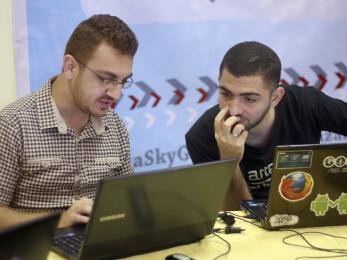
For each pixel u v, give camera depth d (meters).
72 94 1.77
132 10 2.53
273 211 1.61
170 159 2.71
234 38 2.74
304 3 2.83
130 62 1.71
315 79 2.93
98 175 1.88
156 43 2.59
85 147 1.87
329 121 2.18
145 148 2.66
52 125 1.79
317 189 1.62
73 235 1.48
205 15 2.66
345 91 2.99
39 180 1.79
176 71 2.66
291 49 2.85
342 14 2.92
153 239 1.42
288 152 1.55
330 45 2.92
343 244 1.53
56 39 2.42
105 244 1.33
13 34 2.35
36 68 2.41
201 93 2.72
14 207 1.81
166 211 1.38
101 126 1.90
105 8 2.48
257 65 1.82
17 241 0.99
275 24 2.80
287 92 2.19
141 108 2.62
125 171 2.00
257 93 1.83
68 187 1.83
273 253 1.46
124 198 1.28
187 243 1.52
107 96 1.72
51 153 1.79
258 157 2.10
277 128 2.10
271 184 1.58
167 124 2.68
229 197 2.02
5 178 1.73
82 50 1.69
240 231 1.62
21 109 1.78
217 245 1.52
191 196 1.41
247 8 2.73
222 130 1.90
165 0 2.58
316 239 1.57
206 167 1.40
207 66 2.71
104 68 1.67
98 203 1.25
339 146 1.58
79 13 2.44
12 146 1.73
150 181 1.30
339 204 1.65
